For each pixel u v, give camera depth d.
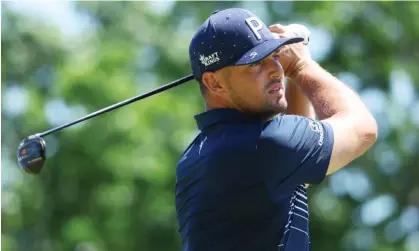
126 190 51.03
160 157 50.47
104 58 55.22
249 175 13.20
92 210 52.59
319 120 13.77
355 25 56.97
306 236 13.63
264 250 13.37
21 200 56.19
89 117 15.28
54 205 54.59
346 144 13.39
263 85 13.30
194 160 13.61
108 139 51.12
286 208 13.43
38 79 67.25
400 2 58.12
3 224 55.69
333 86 13.98
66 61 60.09
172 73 57.12
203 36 13.46
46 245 56.44
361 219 57.06
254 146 13.16
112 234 51.91
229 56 13.26
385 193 58.03
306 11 57.28
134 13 65.88
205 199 13.47
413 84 59.97
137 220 51.44
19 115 64.00
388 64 58.62
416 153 59.00
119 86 52.44
